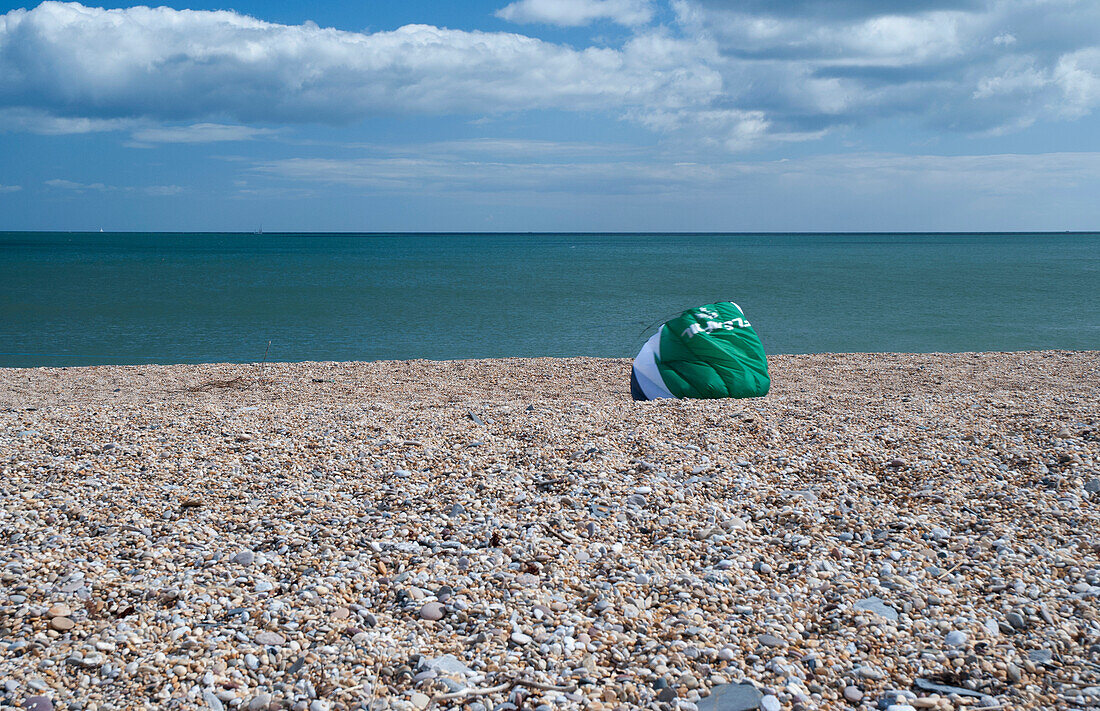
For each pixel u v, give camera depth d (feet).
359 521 12.81
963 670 9.94
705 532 12.54
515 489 13.75
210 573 11.51
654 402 19.76
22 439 15.80
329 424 17.06
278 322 56.65
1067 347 44.39
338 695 9.66
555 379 30.48
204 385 29.22
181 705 9.53
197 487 13.76
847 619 10.75
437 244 447.01
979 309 65.51
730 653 10.18
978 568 11.62
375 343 47.19
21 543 12.08
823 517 12.96
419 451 15.29
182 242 470.39
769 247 359.46
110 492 13.52
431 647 10.37
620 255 238.07
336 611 10.88
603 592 11.27
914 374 30.83
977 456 14.76
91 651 10.17
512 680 9.84
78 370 32.37
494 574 11.58
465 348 45.50
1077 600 10.91
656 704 9.53
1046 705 9.48
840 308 66.80
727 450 15.29
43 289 85.51
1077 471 13.97
